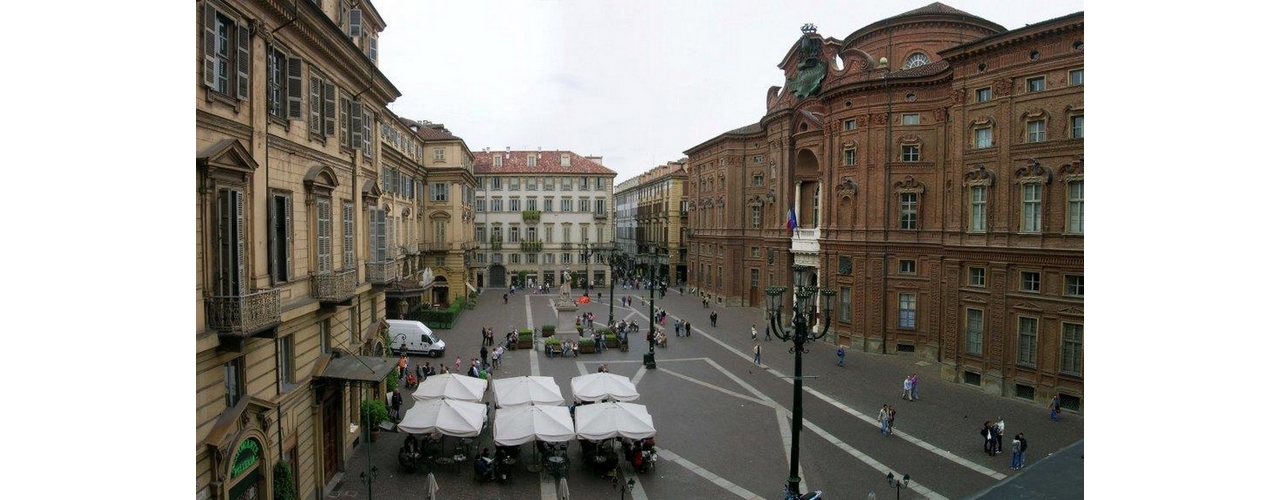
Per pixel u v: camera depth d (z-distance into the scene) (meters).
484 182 101.94
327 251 22.89
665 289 92.88
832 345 50.97
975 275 38.06
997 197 36.25
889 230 46.38
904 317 46.53
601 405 26.80
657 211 111.81
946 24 50.41
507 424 25.75
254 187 17.39
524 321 65.19
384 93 30.59
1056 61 33.44
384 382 31.80
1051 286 33.91
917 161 45.03
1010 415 32.62
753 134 74.38
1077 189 32.94
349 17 26.94
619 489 24.31
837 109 49.44
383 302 32.78
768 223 67.00
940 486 24.36
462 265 75.69
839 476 25.34
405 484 24.38
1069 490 9.81
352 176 26.33
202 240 14.84
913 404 34.81
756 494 23.91
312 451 22.36
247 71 16.91
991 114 36.62
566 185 103.00
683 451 28.17
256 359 17.83
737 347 51.62
